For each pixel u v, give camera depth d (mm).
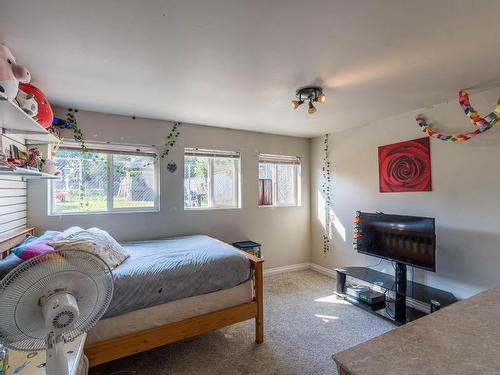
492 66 1899
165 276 1908
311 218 4340
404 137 2986
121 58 1777
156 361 2021
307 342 2268
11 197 2213
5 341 876
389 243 2791
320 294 3270
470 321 901
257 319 2256
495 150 2287
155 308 1875
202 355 2094
